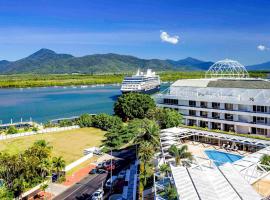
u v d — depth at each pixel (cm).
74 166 10312
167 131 10888
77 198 7944
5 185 7738
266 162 7200
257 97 11600
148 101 16550
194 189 5000
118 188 8319
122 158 10969
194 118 13112
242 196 4766
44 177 9212
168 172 6925
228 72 17750
